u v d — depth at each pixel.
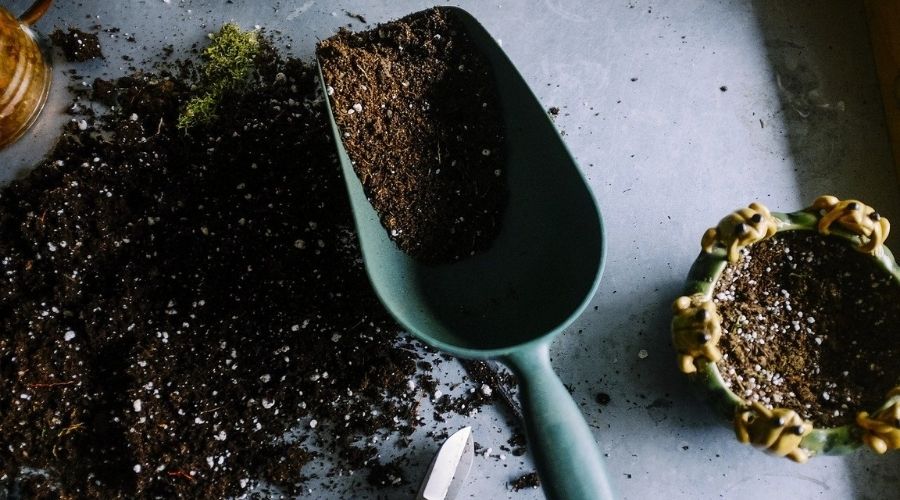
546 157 0.53
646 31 0.59
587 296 0.49
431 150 0.55
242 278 0.56
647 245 0.57
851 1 0.60
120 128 0.57
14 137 0.57
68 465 0.55
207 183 0.56
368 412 0.55
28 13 0.56
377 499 0.55
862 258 0.53
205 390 0.55
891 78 0.58
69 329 0.55
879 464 0.55
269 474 0.55
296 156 0.57
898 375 0.52
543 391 0.49
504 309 0.53
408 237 0.54
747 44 0.59
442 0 0.59
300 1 0.59
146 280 0.56
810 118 0.59
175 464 0.54
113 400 0.55
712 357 0.50
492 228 0.55
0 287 0.55
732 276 0.55
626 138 0.58
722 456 0.55
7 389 0.54
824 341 0.54
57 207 0.55
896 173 0.58
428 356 0.56
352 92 0.54
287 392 0.55
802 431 0.49
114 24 0.59
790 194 0.58
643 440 0.55
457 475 0.54
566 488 0.49
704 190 0.58
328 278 0.56
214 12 0.59
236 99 0.57
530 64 0.59
